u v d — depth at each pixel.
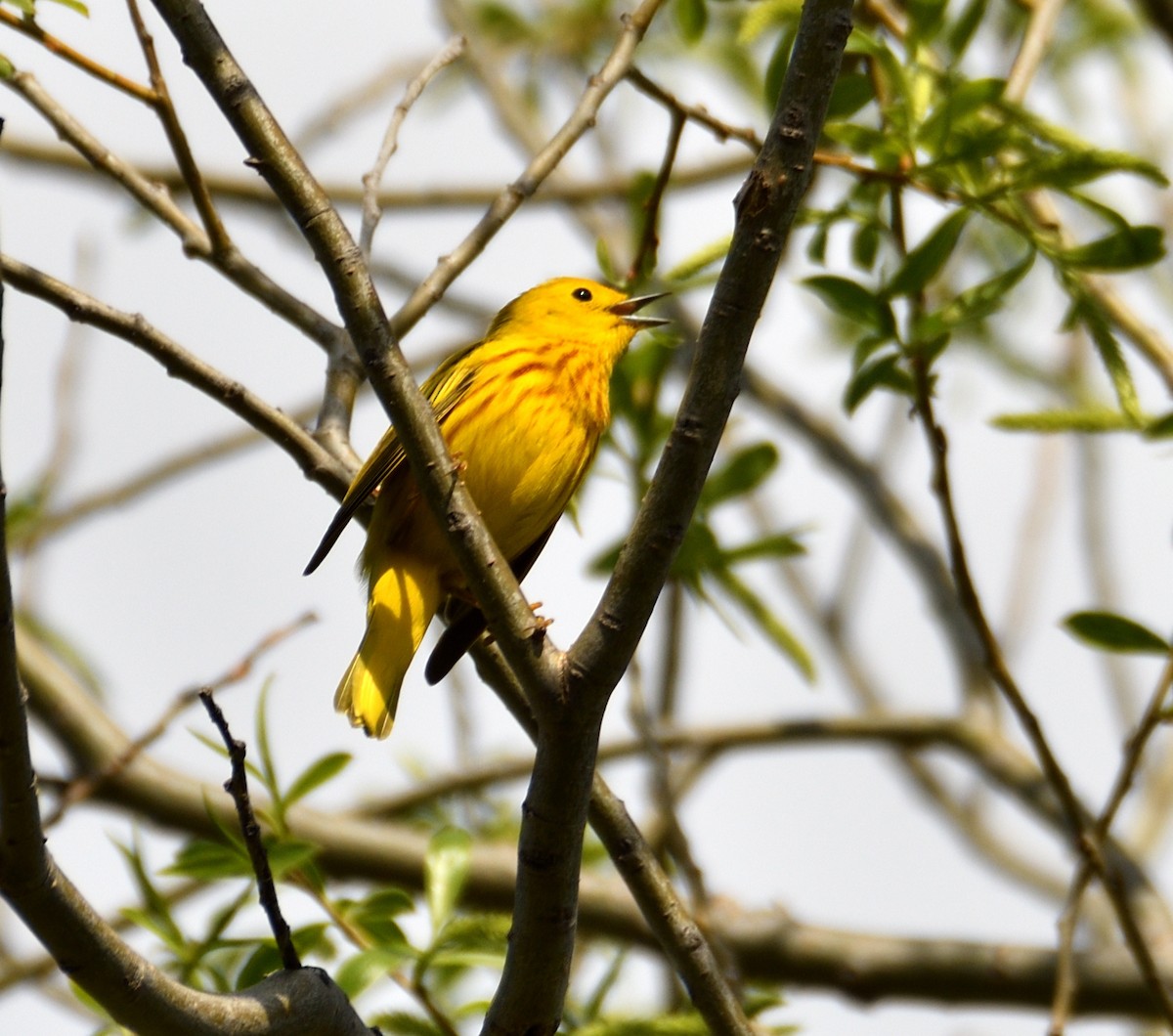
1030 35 11.09
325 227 7.33
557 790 7.36
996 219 9.24
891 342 9.45
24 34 8.80
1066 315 9.41
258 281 10.44
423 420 7.39
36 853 6.16
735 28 15.17
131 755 11.00
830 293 9.41
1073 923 9.45
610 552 11.66
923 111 9.30
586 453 11.55
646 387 11.76
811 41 6.92
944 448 9.52
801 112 6.93
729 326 7.06
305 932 8.62
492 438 11.15
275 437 9.67
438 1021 8.70
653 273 10.84
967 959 13.05
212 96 7.30
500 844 13.17
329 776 9.24
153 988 6.50
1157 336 11.32
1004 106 9.48
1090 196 9.39
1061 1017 9.21
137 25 9.36
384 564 10.41
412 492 10.18
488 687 9.45
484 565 7.32
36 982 13.11
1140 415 9.04
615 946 12.88
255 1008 6.79
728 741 14.88
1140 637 9.22
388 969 8.42
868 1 10.82
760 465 11.27
